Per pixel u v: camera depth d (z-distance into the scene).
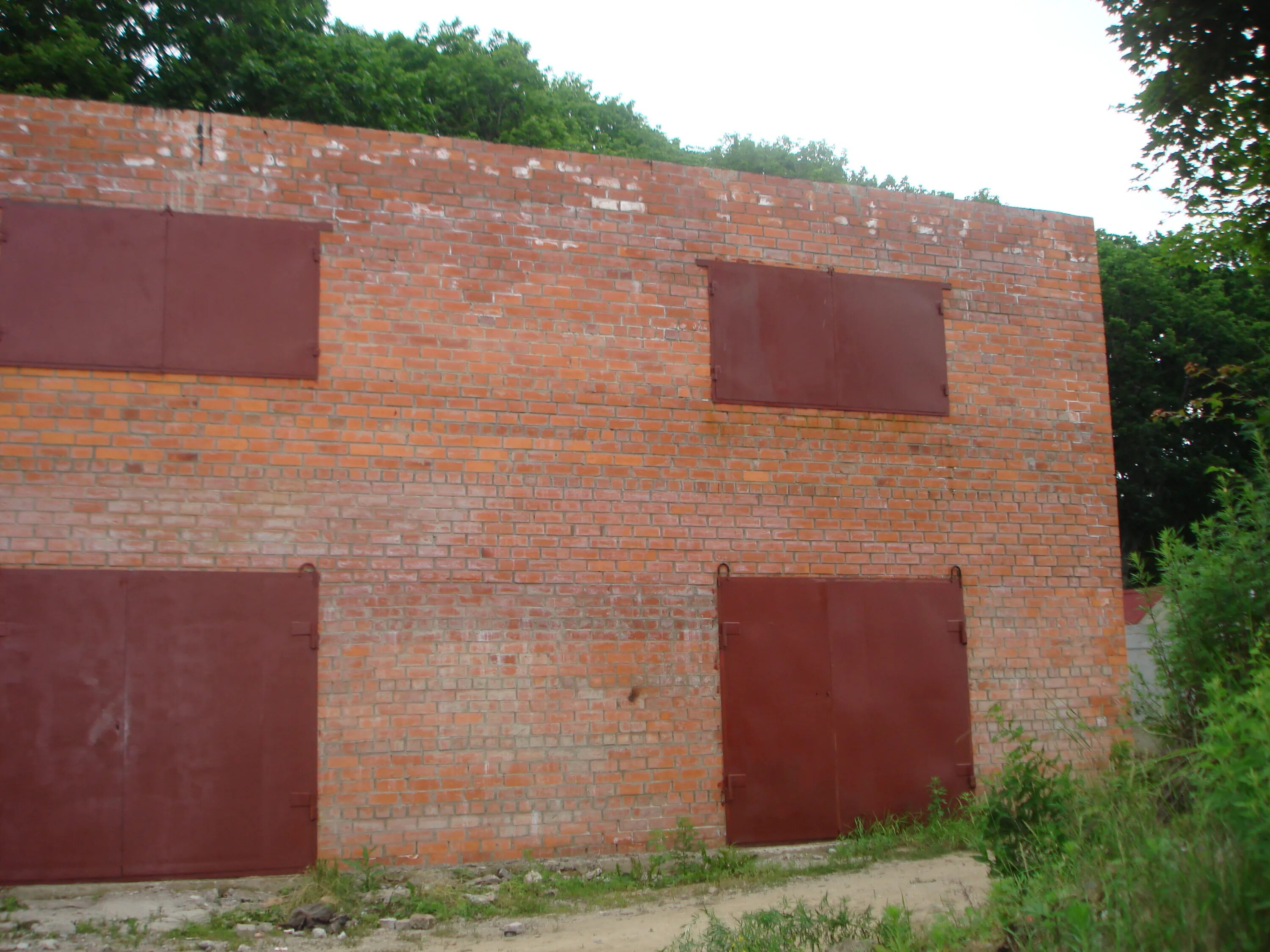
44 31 19.05
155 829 7.29
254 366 7.89
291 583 7.77
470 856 7.85
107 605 7.43
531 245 8.66
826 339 9.36
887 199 9.76
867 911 5.96
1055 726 9.50
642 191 9.02
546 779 8.10
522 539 8.31
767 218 9.37
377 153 8.38
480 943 6.51
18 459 7.41
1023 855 5.31
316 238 8.16
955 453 9.62
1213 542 6.17
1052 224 10.29
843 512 9.20
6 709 7.17
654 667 8.48
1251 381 9.20
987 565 9.55
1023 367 9.96
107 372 7.62
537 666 8.21
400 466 8.12
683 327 8.97
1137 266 25.09
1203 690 5.56
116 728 7.32
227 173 8.05
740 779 8.53
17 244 7.57
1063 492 9.91
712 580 8.76
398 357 8.22
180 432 7.71
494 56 27.20
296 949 6.42
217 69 20.66
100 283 7.68
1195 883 3.96
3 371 7.45
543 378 8.55
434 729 7.91
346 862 7.59
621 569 8.52
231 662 7.58
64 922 6.66
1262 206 11.59
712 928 5.89
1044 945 4.42
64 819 7.16
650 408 8.78
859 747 8.89
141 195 7.86
